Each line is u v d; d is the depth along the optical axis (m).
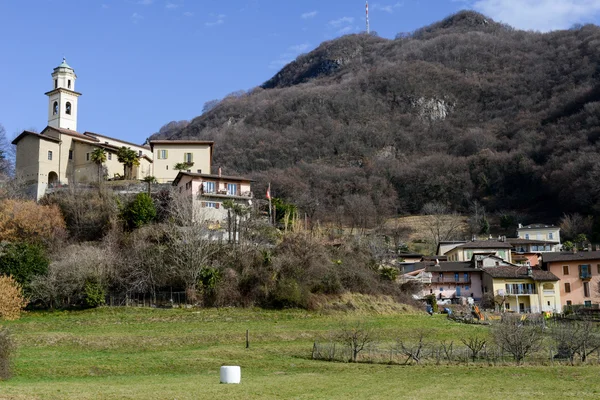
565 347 48.22
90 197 93.19
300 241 80.75
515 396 30.44
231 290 71.38
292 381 35.72
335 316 70.06
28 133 106.06
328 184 190.75
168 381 35.34
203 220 81.44
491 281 98.81
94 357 45.19
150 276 71.44
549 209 179.12
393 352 48.78
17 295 64.19
